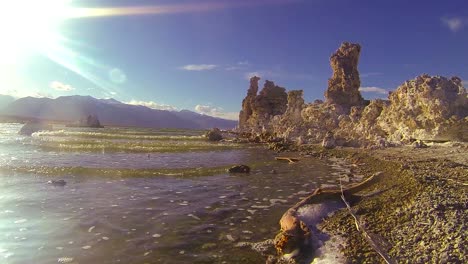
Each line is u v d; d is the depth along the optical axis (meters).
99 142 46.84
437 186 14.44
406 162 23.97
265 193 17.58
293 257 9.57
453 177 16.72
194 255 10.02
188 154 35.44
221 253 10.18
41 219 13.03
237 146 45.94
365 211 12.34
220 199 16.34
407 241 9.37
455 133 34.56
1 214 13.53
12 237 11.22
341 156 32.59
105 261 9.58
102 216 13.50
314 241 10.27
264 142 54.00
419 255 8.51
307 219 12.02
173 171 23.50
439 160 24.38
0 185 18.50
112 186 18.75
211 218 13.45
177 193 17.45
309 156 33.84
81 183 19.33
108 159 29.88
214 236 11.55
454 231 9.48
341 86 56.44
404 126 38.50
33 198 15.95
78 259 9.68
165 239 11.23
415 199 12.67
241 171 23.78
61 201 15.55
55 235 11.46
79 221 12.87
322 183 20.08
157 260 9.66
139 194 17.11
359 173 22.98
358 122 47.84
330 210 12.88
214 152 37.91
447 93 36.09
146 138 58.59
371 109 45.12
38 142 44.56
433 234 9.50
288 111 63.03
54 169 23.05
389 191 14.54
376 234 10.09
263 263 9.52
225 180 20.97
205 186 19.19
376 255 8.94
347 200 13.86
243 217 13.59
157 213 14.02
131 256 9.92
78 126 109.19
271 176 22.36
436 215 10.75
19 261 9.48
